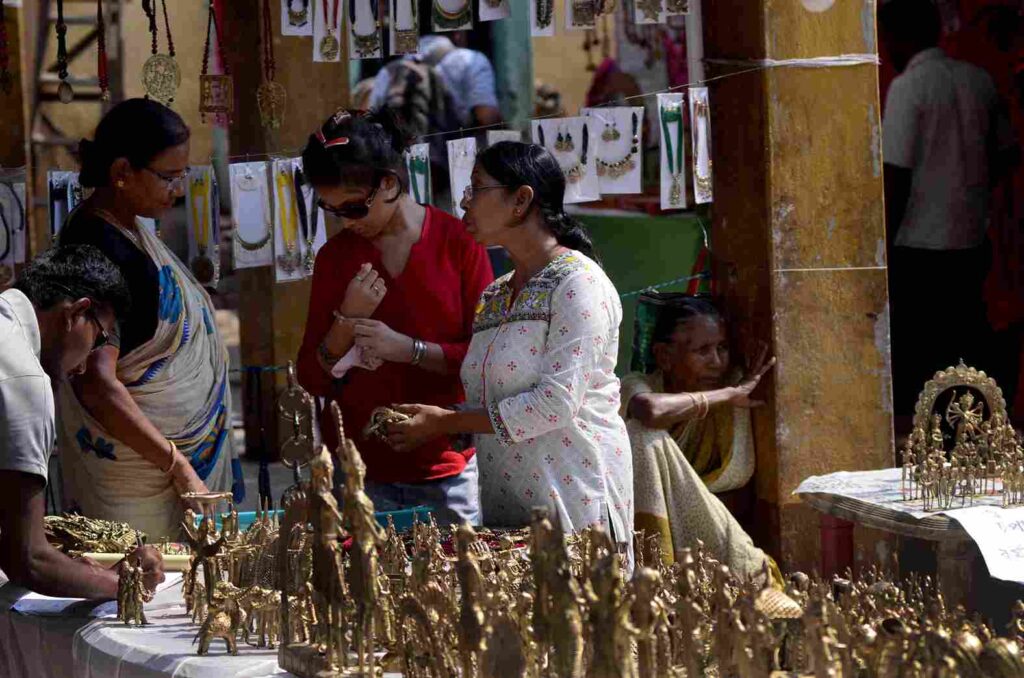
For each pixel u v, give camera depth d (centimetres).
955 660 197
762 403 469
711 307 467
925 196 707
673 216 730
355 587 242
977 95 699
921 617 234
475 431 331
